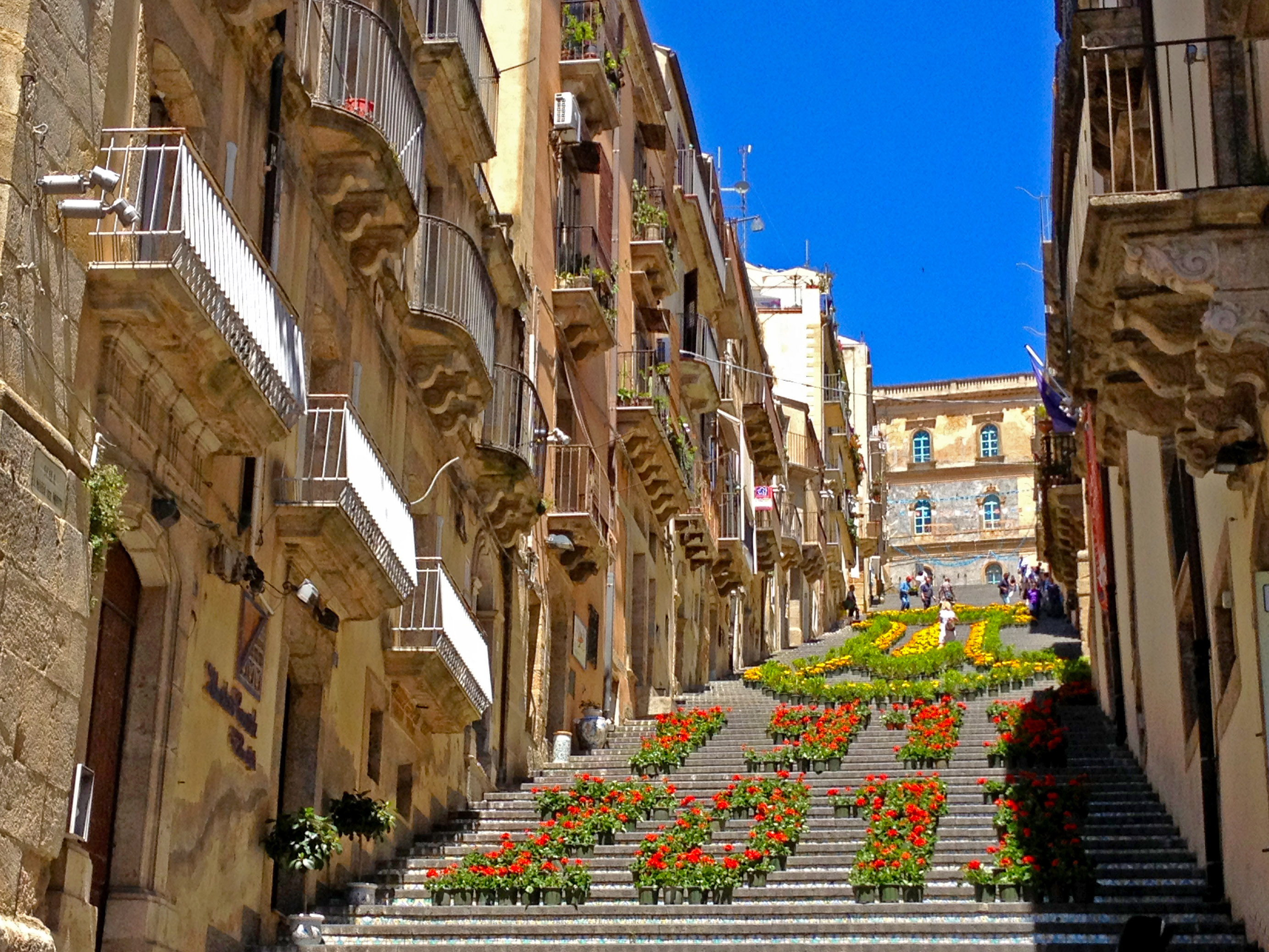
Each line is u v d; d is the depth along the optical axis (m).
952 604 49.75
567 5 27.89
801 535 53.66
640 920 15.66
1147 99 12.55
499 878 16.53
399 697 18.70
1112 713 26.98
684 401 36.75
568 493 25.89
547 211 26.08
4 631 9.54
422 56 18.97
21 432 9.84
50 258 10.35
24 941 9.46
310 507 14.65
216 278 11.49
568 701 26.05
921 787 19.95
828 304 64.00
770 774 23.12
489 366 20.20
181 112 13.09
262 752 14.66
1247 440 11.73
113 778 12.22
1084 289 11.22
